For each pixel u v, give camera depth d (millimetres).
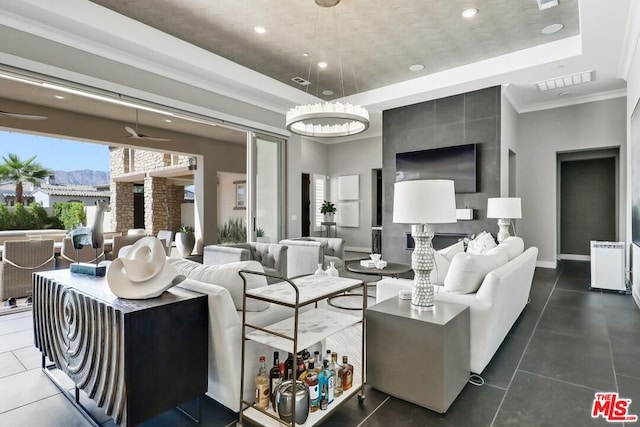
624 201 5809
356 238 9227
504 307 2621
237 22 3793
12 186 7441
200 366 1864
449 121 5773
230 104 5133
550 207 6395
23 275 4227
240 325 1896
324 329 1908
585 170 7488
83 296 1866
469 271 2449
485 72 4922
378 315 2164
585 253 7504
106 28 3395
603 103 5898
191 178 9391
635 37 3660
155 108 4203
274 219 6047
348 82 5680
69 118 5535
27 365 2580
